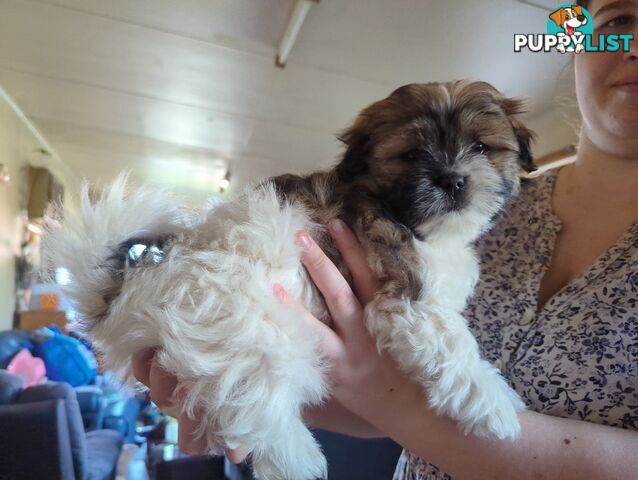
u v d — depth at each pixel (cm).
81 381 154
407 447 31
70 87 156
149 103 164
